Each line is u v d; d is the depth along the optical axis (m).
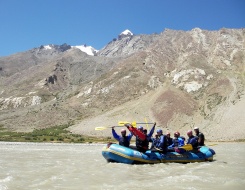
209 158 22.16
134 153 19.47
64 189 11.38
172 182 12.75
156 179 13.65
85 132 112.00
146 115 120.31
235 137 96.06
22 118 147.25
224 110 116.44
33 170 17.08
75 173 15.67
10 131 123.75
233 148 52.53
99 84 166.00
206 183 12.49
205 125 111.00
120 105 140.00
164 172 16.00
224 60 162.25
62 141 86.25
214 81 143.75
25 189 11.36
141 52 186.25
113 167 18.14
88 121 126.56
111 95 151.75
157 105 125.88
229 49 171.62
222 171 16.34
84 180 13.39
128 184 12.35
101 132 109.50
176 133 22.75
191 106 126.06
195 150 21.94
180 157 20.69
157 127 112.25
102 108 143.75
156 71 163.50
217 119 112.12
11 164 20.62
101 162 21.94
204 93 135.62
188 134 22.31
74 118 139.25
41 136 104.00
